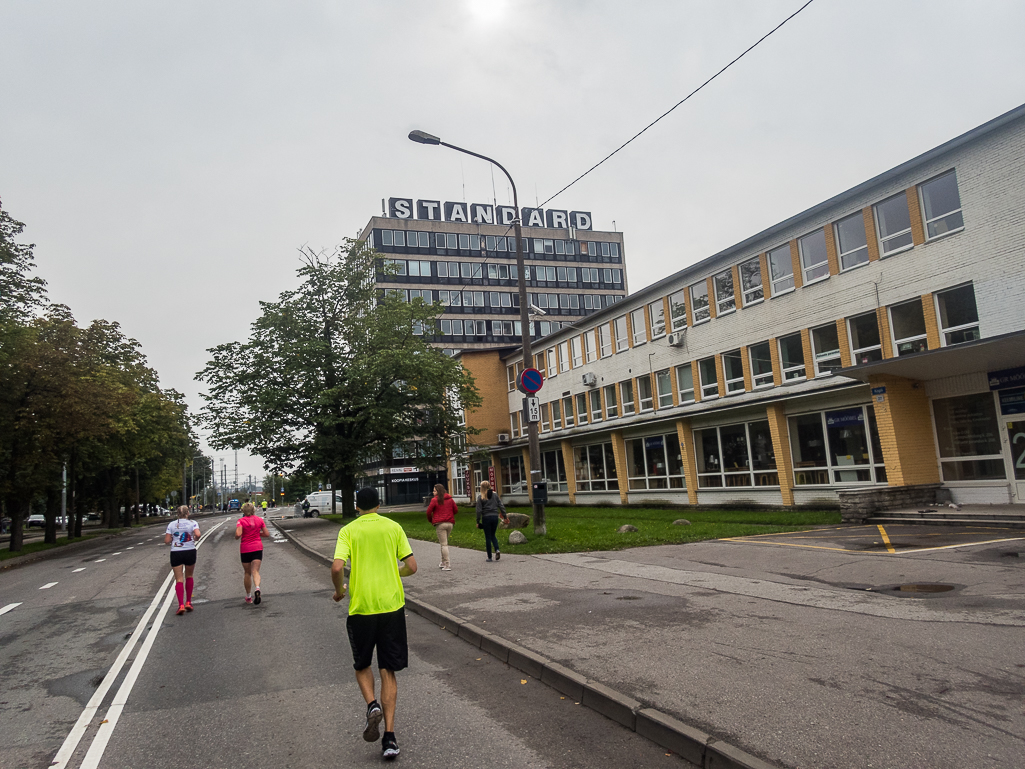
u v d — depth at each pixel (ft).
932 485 57.47
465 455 131.95
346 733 16.92
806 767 12.48
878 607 24.09
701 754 13.82
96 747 16.71
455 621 27.17
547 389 134.62
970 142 56.34
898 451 57.11
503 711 17.85
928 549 36.42
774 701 15.78
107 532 157.48
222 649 26.76
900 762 12.41
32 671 24.89
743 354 82.94
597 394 117.70
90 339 94.99
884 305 64.08
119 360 123.13
